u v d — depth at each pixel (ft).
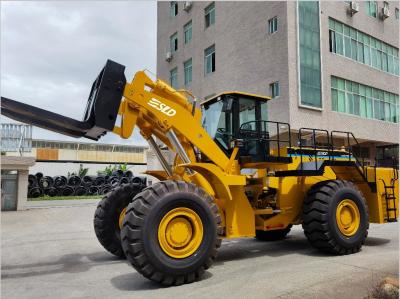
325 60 59.47
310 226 19.52
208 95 75.20
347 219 20.04
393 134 70.44
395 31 74.95
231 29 68.44
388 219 23.45
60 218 42.32
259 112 20.58
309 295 12.46
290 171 19.88
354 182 24.03
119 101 15.55
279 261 18.15
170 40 93.25
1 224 37.09
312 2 58.65
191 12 83.76
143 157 146.10
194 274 14.53
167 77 93.30
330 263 17.33
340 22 63.77
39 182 77.97
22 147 56.90
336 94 61.11
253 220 18.52
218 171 16.87
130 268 17.25
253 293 12.87
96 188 84.07
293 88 54.03
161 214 14.14
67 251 22.09
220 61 71.36
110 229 19.43
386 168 24.23
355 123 63.10
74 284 14.61
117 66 15.69
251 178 21.18
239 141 18.56
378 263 17.01
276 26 57.67
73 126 15.19
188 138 17.25
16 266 18.12
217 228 15.46
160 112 16.70
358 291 12.73
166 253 14.17
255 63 61.00
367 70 67.10
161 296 12.87
